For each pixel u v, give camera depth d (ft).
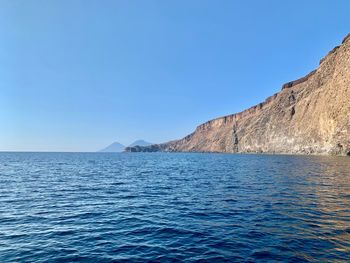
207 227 40.45
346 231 36.78
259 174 116.78
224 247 32.48
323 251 30.32
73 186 87.04
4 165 206.18
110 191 76.43
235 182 91.56
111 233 38.58
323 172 116.98
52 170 157.69
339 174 107.96
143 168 175.11
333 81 306.96
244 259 28.91
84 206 56.44
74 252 31.71
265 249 31.37
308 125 358.23
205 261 28.71
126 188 82.12
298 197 61.21
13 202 60.90
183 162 256.32
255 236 35.81
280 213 47.06
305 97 408.67
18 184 92.17
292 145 389.19
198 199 62.39
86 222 44.19
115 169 166.50
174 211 51.06
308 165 160.15
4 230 40.06
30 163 239.09
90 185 89.45
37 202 60.85
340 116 276.62
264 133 486.79
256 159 274.36
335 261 27.73
